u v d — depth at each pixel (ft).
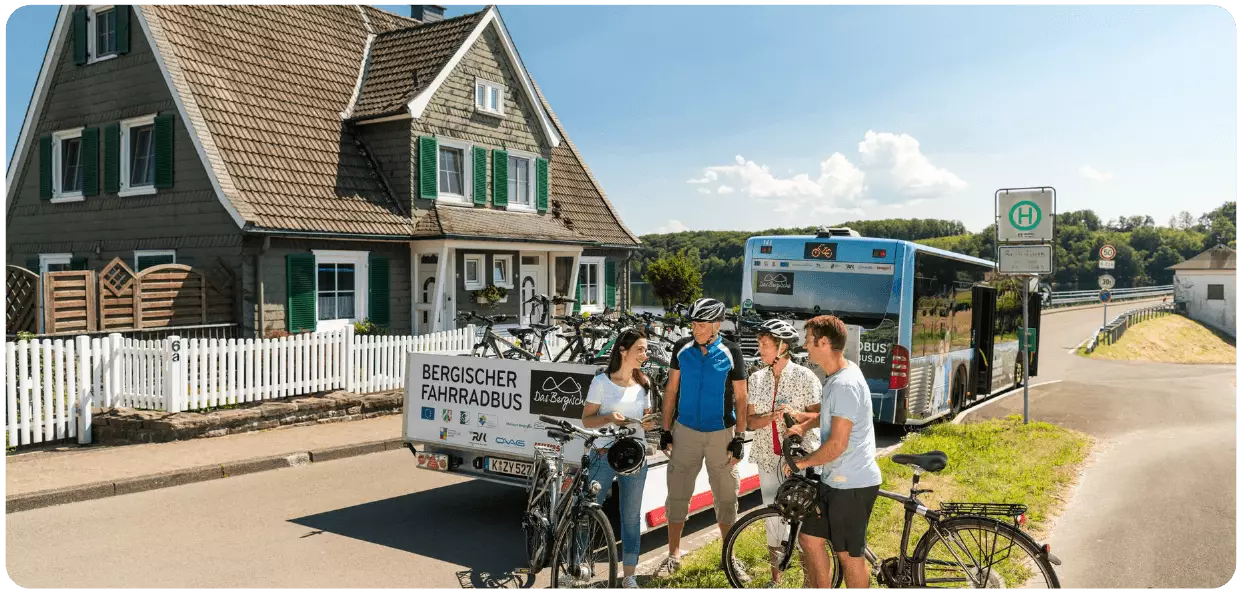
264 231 53.11
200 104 56.18
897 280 41.65
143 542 23.89
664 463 23.85
